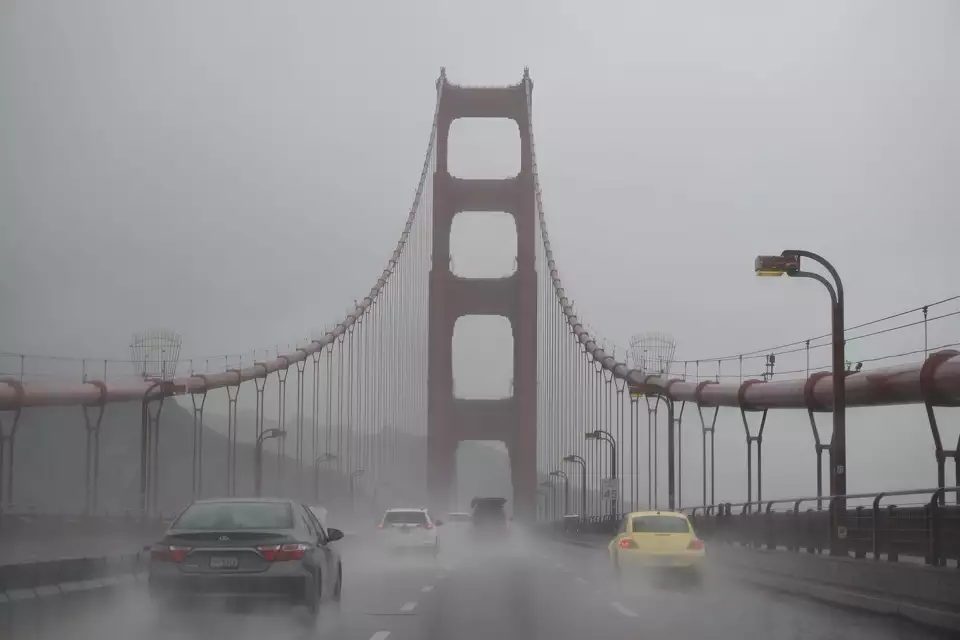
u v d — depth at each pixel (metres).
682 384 117.38
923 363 76.06
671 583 43.94
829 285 48.50
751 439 99.62
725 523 69.81
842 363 48.12
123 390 136.88
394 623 31.28
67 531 100.69
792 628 30.12
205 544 26.64
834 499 45.62
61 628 28.53
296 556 26.84
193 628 28.42
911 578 33.69
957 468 68.62
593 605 37.72
